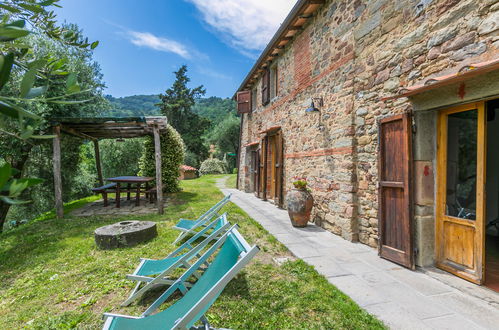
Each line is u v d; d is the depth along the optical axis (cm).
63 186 955
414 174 324
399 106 346
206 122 3259
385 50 369
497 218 454
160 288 279
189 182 1541
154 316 187
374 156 392
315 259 353
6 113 57
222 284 164
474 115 282
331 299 250
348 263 340
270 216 619
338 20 472
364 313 227
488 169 470
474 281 277
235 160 3070
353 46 431
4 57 56
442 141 316
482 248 273
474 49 258
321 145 529
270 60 845
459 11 272
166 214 639
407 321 219
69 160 959
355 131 433
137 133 875
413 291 268
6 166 38
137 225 447
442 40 289
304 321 218
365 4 405
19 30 61
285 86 732
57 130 604
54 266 343
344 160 450
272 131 820
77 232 492
